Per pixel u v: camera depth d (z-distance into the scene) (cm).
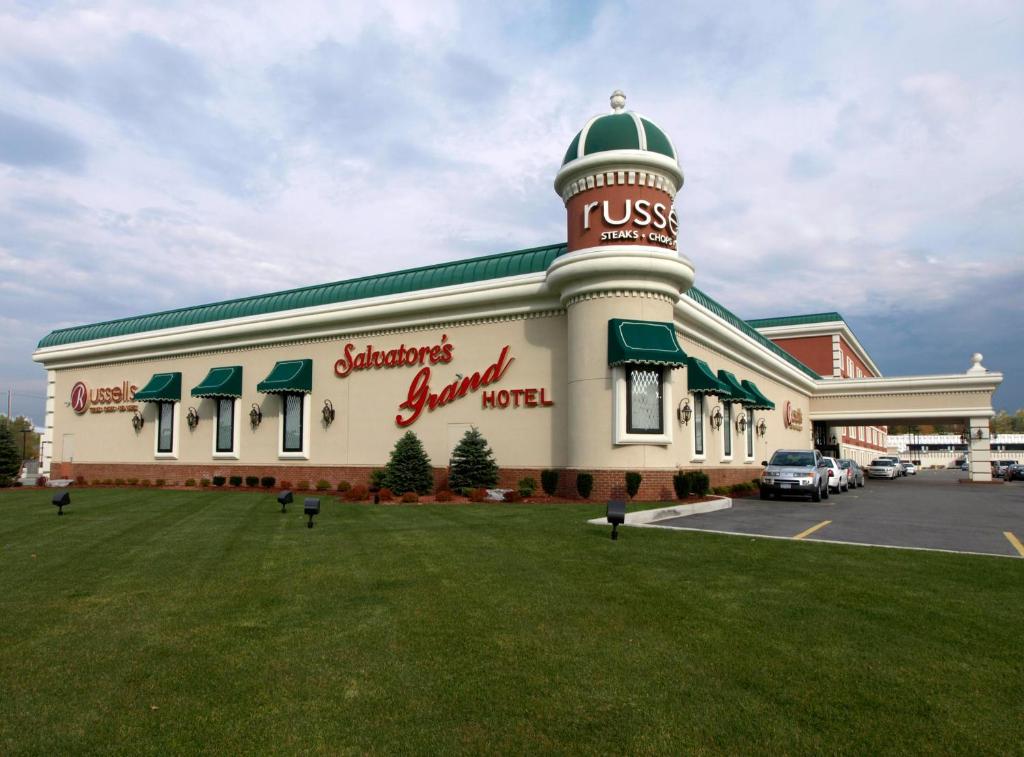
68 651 711
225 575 1043
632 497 2123
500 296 2464
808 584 995
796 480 2503
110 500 2294
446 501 2206
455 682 634
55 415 3872
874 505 2352
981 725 560
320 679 639
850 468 3638
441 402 2594
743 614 846
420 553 1213
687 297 2575
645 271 2169
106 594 933
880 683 641
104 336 3719
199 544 1320
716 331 2828
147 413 3459
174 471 3312
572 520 1650
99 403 3669
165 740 525
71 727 545
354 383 2828
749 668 675
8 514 1853
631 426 2173
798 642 748
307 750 511
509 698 602
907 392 4409
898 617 836
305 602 889
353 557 1178
